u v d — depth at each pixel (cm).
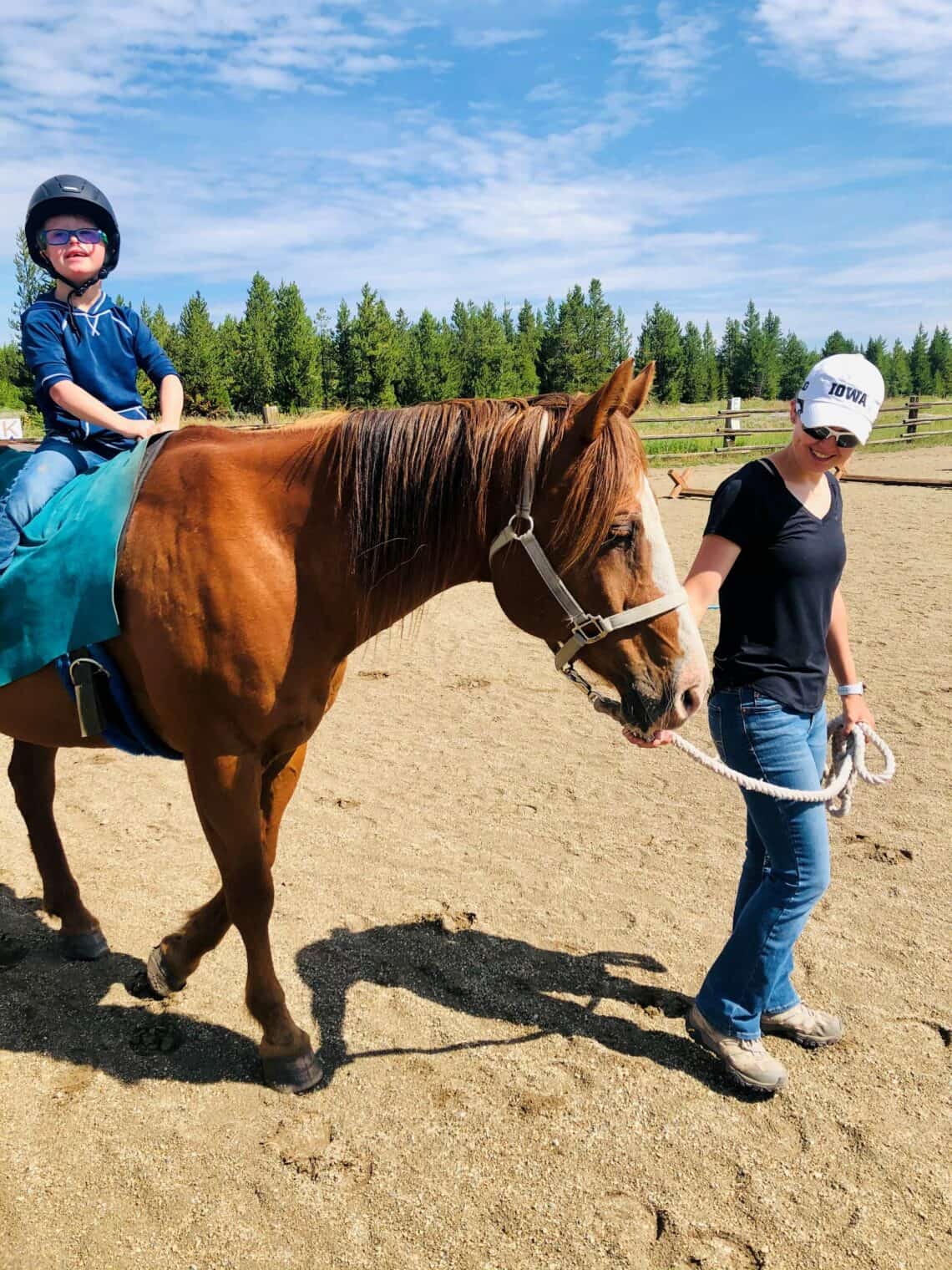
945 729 475
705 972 290
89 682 224
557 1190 207
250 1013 243
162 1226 199
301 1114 233
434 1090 240
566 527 201
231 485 219
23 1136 225
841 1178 210
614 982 286
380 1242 194
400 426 216
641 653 204
